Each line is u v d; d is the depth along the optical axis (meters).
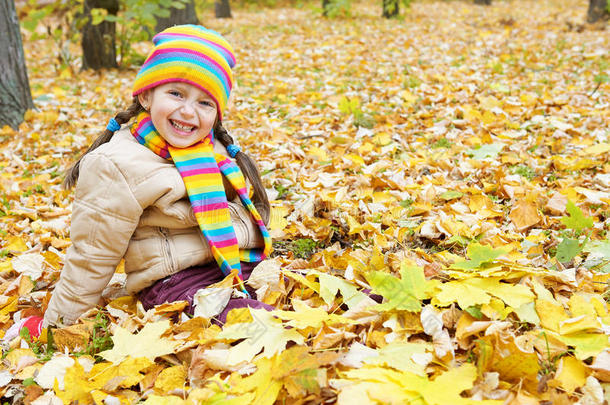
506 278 2.00
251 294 2.18
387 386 1.47
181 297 1.99
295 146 4.10
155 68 1.94
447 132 4.33
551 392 1.47
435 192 3.10
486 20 12.52
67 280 1.99
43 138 4.95
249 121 5.11
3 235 3.08
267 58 8.74
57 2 7.45
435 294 1.92
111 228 1.91
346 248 2.62
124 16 7.63
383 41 9.83
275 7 19.30
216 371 1.67
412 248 2.57
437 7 16.62
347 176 3.57
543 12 14.38
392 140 4.27
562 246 2.25
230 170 2.16
